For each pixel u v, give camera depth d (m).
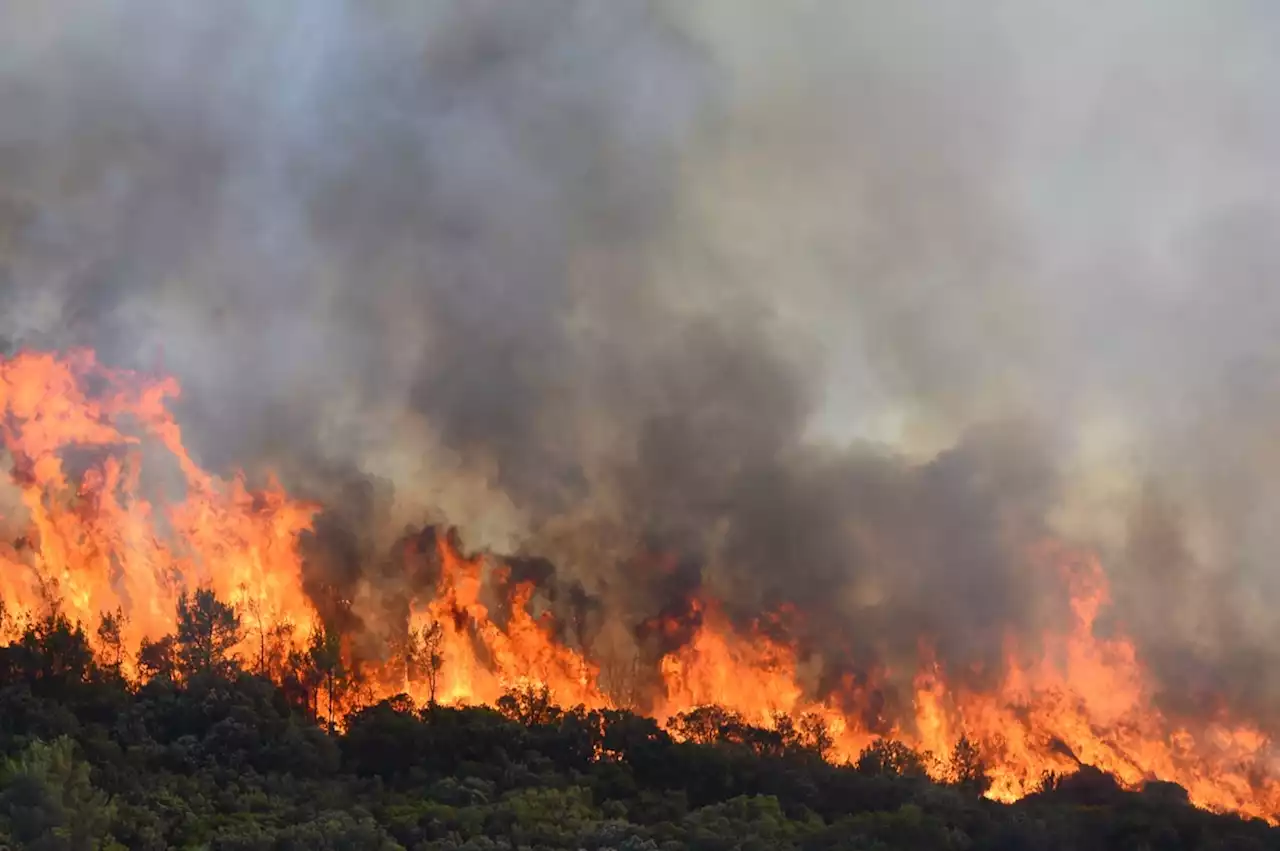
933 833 121.81
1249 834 128.50
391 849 111.50
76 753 118.19
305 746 125.38
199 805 116.50
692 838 117.31
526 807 119.19
